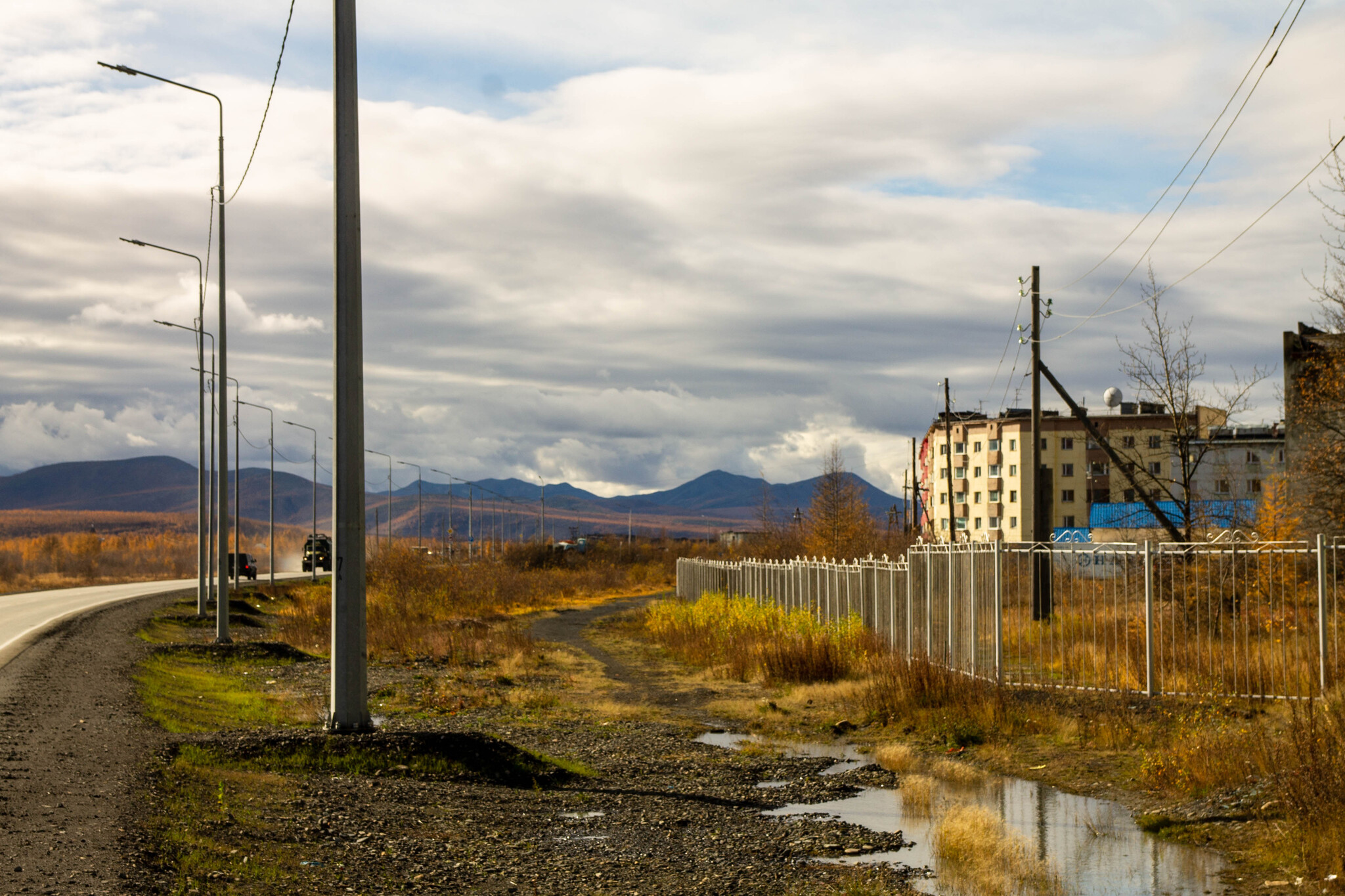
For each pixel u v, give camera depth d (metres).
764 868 8.11
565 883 7.57
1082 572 21.31
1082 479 101.12
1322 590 13.20
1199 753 10.63
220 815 8.40
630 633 38.69
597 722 16.86
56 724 12.34
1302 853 7.69
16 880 6.33
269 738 11.53
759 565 36.50
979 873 7.90
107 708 13.88
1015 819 9.88
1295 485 27.05
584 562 105.19
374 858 7.77
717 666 24.73
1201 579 18.80
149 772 9.66
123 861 6.80
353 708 12.34
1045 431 102.19
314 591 54.25
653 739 15.11
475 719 17.00
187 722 13.55
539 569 89.69
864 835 9.26
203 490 33.75
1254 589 18.22
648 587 87.19
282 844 7.82
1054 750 12.95
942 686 15.91
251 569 74.19
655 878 7.79
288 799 9.32
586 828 9.41
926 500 125.50
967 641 17.06
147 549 152.00
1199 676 14.06
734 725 16.72
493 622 40.03
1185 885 7.65
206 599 33.50
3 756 10.22
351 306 12.58
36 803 8.28
